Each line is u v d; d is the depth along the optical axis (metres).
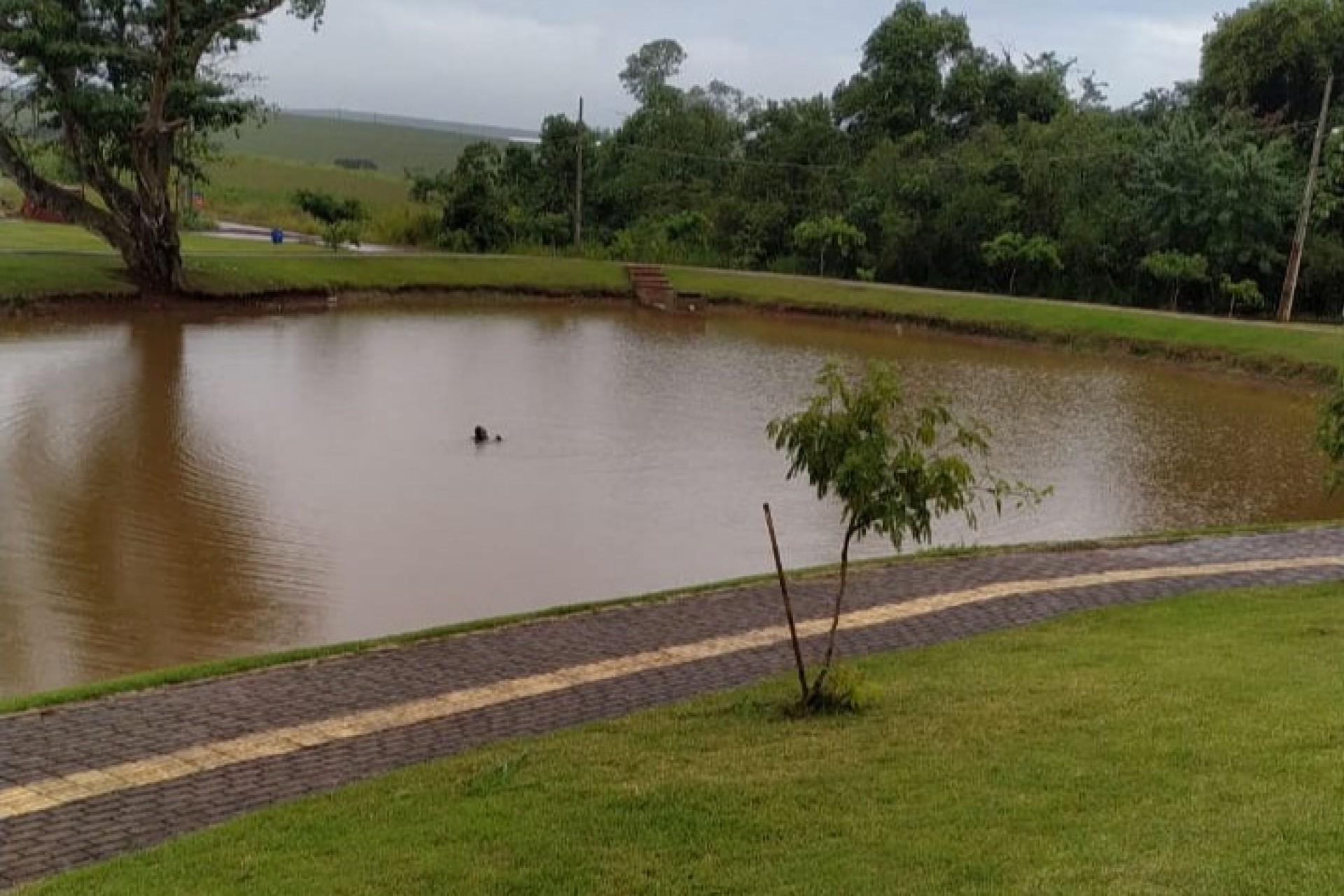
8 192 46.00
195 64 26.17
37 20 23.31
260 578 10.01
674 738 5.79
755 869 4.17
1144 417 20.08
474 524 11.87
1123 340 28.52
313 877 4.29
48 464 13.30
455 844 4.54
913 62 48.28
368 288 32.16
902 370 24.72
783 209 43.91
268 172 57.28
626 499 13.09
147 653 8.33
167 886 4.29
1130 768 4.92
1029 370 25.56
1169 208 34.12
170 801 5.36
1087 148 37.84
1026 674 6.68
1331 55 37.88
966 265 39.78
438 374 20.88
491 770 5.41
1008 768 5.02
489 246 41.53
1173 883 3.79
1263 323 29.78
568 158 47.25
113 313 26.06
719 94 61.88
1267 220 32.84
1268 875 3.80
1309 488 14.94
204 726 6.29
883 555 11.24
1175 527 12.82
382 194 52.88
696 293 35.47
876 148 44.19
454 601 9.66
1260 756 4.96
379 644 7.73
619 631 8.09
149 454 13.98
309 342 23.98
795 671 7.18
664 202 47.28
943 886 3.92
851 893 3.92
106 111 24.75
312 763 5.82
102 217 27.00
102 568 10.05
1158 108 44.06
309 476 13.40
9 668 7.96
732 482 14.06
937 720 5.82
